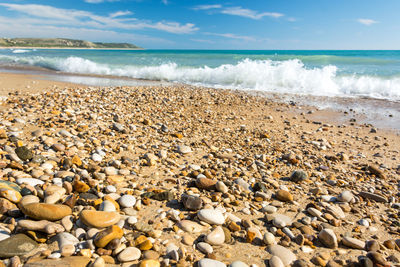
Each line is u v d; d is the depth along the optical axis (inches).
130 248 77.7
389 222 108.9
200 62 781.9
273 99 369.4
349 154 191.6
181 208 105.3
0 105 233.8
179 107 296.8
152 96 334.0
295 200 122.6
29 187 99.9
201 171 143.0
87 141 167.6
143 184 122.5
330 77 492.1
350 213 114.9
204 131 222.8
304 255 85.0
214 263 75.0
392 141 220.8
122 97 315.9
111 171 128.3
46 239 79.5
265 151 186.2
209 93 386.9
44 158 131.4
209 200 112.0
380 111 315.3
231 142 199.9
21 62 815.1
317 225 101.4
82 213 86.8
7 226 81.1
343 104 348.5
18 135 160.6
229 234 90.4
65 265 67.6
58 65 713.6
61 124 190.4
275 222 98.7
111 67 664.4
